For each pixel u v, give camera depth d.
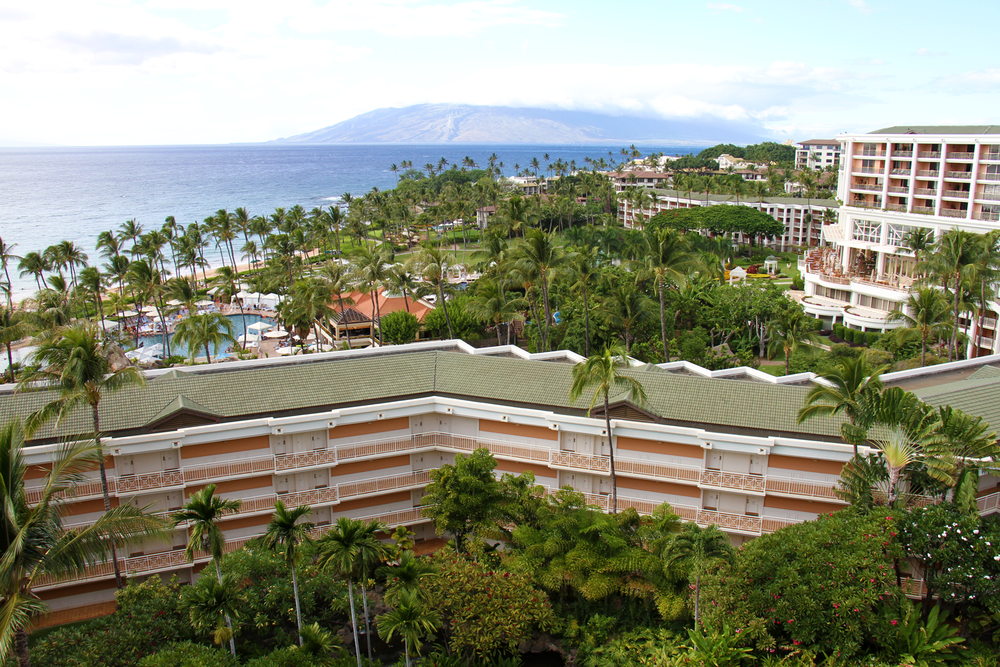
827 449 36.06
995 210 84.12
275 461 40.34
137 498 39.56
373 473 43.72
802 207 164.88
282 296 118.56
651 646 32.06
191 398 40.72
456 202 172.12
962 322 80.38
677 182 184.75
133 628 31.94
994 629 30.34
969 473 30.08
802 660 26.45
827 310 100.19
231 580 33.28
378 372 45.09
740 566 28.92
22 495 25.14
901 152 97.00
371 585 32.31
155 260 135.75
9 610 22.94
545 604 33.38
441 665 31.72
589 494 41.50
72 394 34.56
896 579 30.70
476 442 42.69
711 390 40.94
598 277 81.44
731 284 95.94
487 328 89.88
